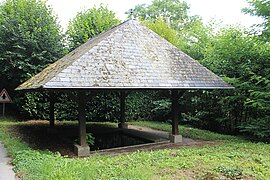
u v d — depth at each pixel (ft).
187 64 32.63
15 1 49.60
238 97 33.81
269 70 31.07
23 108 47.73
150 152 23.90
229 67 36.94
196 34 54.80
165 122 52.80
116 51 28.50
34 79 32.71
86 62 25.27
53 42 49.55
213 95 41.24
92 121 52.49
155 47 32.65
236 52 34.37
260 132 30.22
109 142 35.68
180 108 50.47
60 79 22.26
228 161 19.85
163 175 16.88
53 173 16.38
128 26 33.32
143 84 25.90
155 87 26.27
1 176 17.57
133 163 19.75
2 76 49.29
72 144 28.84
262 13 30.37
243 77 34.65
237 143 28.63
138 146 29.17
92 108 50.21
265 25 30.89
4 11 48.44
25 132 37.35
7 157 23.25
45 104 48.08
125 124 44.73
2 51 46.62
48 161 19.47
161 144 30.58
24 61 46.88
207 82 30.78
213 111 42.65
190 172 17.47
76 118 50.78
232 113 39.45
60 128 42.55
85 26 53.21
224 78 35.06
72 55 33.24
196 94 45.27
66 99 49.19
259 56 32.48
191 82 29.58
